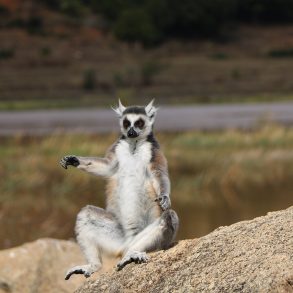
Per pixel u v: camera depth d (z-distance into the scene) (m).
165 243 15.70
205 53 183.12
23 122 90.56
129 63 163.50
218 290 12.84
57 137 63.91
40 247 24.00
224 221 35.44
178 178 46.53
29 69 155.38
